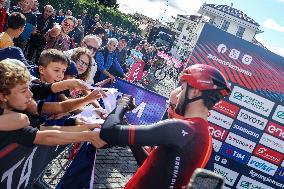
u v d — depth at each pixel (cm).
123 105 199
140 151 221
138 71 998
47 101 320
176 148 170
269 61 438
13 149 219
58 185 282
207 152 175
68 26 725
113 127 174
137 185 184
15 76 207
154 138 168
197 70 182
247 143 456
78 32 1044
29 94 220
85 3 2272
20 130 211
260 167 461
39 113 292
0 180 223
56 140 212
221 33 434
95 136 211
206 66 186
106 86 596
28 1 788
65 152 466
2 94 211
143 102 577
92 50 584
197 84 179
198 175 126
